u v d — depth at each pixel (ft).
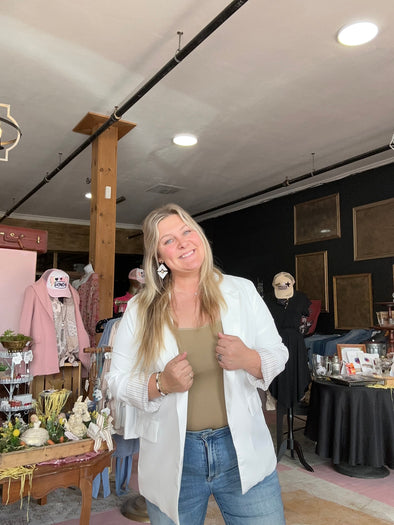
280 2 8.87
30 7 8.98
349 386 10.85
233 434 3.82
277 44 10.34
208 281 4.09
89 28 9.70
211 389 4.00
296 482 10.60
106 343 9.84
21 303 11.21
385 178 18.66
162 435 3.97
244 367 3.75
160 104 13.50
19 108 13.71
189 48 8.89
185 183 22.30
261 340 4.18
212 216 29.32
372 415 10.68
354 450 10.67
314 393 11.86
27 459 6.07
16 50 10.52
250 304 4.20
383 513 8.90
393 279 18.11
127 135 15.96
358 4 8.99
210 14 9.22
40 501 9.00
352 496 9.75
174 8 9.03
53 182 22.29
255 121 14.75
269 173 20.58
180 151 17.70
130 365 4.18
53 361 10.27
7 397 9.82
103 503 9.17
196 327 4.05
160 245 4.10
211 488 3.95
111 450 6.73
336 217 20.74
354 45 10.37
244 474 3.77
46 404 7.57
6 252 11.14
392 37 10.11
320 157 18.35
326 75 11.80
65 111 13.92
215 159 18.62
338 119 14.58
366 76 11.85
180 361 3.71
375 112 14.06
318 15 9.30
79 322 11.01
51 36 9.98
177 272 4.14
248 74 11.71
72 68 11.34
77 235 31.89
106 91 12.57
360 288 19.43
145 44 10.27
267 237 24.84
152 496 4.01
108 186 14.07
